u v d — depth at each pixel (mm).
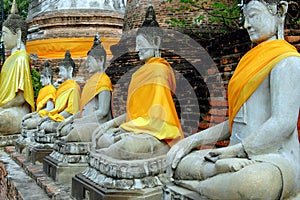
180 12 10656
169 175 4145
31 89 11344
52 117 8391
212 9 10211
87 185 5207
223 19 8445
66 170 6598
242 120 3889
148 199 4738
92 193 5027
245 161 3412
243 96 3848
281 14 3889
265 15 3883
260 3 3891
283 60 3602
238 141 3916
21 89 10984
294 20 5812
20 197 6297
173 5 10781
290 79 3537
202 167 3768
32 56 17156
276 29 3895
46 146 8297
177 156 4117
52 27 18156
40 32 18438
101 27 17984
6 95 11055
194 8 10477
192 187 3809
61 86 8750
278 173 3303
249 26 3992
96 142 5598
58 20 18031
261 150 3562
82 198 5328
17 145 9992
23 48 11586
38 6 18922
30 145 8633
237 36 6539
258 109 3777
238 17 8312
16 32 11445
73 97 8453
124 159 4969
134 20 12188
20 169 8430
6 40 11469
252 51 3932
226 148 3678
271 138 3523
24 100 11203
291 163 3496
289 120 3502
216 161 3609
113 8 18484
